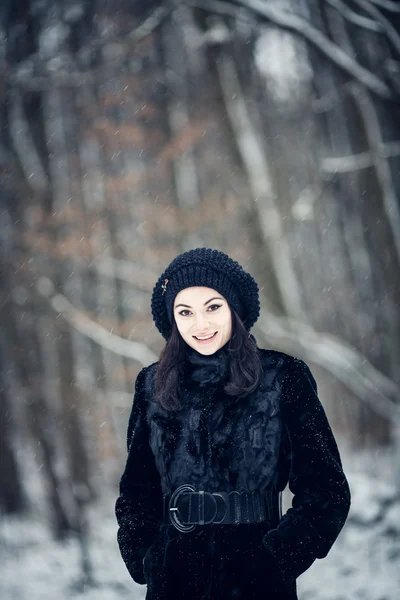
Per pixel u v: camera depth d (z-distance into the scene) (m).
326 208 14.21
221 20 14.23
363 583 6.11
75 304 12.51
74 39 13.04
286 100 14.78
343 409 13.17
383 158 12.03
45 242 11.73
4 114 12.83
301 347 12.14
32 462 12.55
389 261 12.75
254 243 13.33
